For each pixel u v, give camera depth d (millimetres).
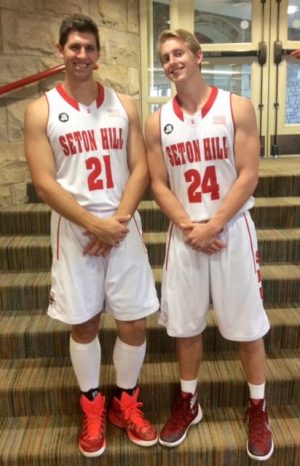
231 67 4219
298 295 2287
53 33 2928
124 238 1551
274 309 2242
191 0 3939
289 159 4145
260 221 2707
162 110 1568
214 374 1945
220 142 1496
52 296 1608
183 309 1606
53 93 1518
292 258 2500
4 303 2273
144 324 1646
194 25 4055
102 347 2086
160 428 1812
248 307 1568
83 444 1676
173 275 1608
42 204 2895
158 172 1608
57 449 1712
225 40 4152
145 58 3873
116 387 1877
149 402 1927
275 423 1818
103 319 2152
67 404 1907
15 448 1723
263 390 1679
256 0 4035
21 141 2881
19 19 2738
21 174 2914
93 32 1443
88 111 1503
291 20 4125
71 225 1537
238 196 1501
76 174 1512
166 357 2094
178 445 1706
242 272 1552
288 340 2111
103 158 1516
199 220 1558
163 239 2523
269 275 2303
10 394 1889
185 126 1518
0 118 2756
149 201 2855
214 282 1578
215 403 1932
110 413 1833
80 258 1541
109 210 1542
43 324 2131
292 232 2611
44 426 1849
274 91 4254
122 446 1710
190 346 1677
